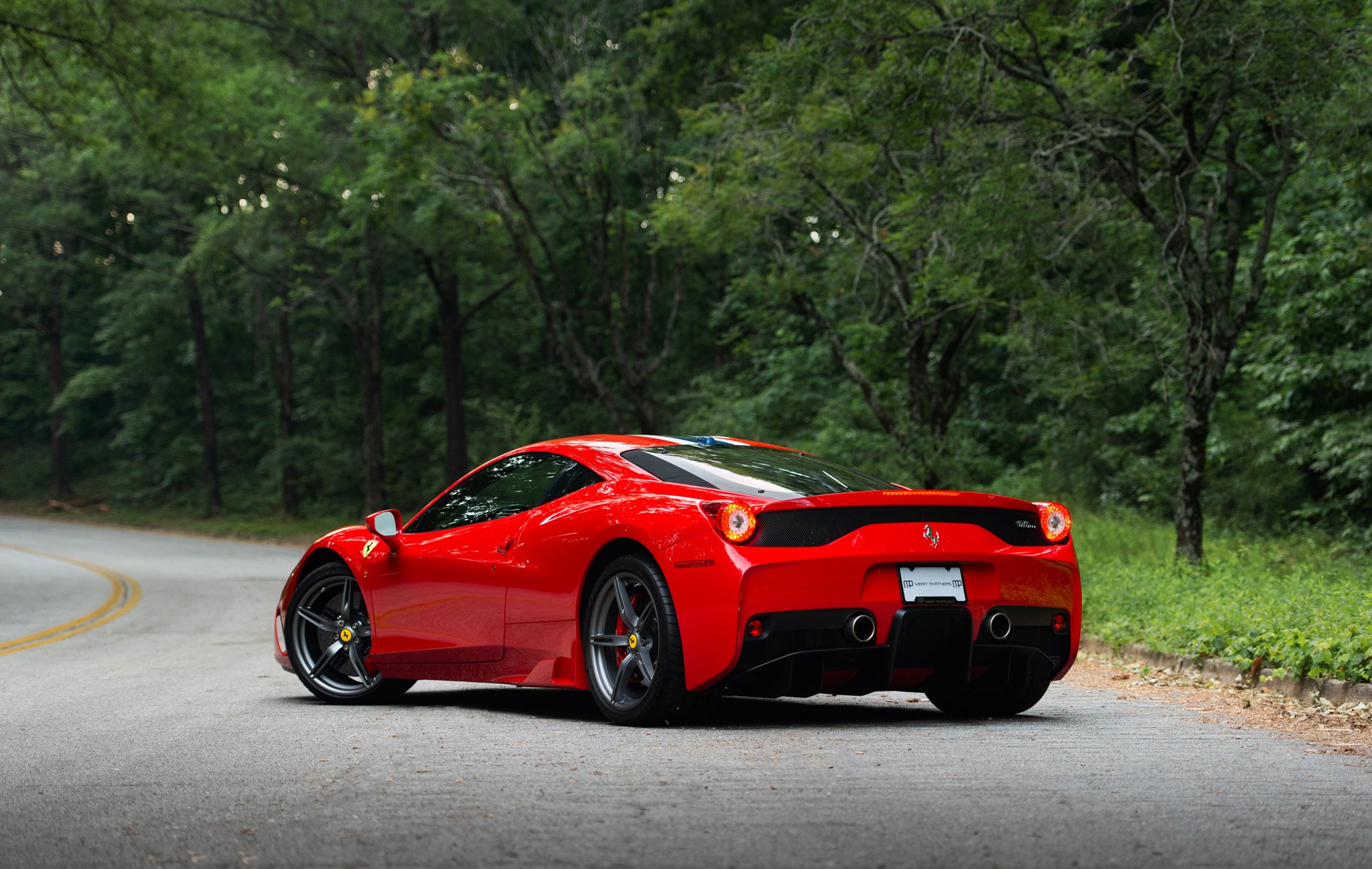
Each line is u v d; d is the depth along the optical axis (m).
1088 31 18.08
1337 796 5.46
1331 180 22.12
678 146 36.09
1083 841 4.52
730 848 4.38
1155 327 21.55
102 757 6.55
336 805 5.14
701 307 51.69
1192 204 18.92
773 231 27.02
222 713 8.48
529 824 4.75
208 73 34.06
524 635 8.02
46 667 12.61
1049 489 32.38
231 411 76.25
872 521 7.09
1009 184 17.45
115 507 74.75
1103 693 10.14
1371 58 15.93
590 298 52.41
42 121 37.56
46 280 72.19
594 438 8.52
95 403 86.62
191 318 65.69
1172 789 5.53
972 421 36.84
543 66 40.22
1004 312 26.20
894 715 8.22
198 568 34.12
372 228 40.31
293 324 64.94
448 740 6.93
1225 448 25.53
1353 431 22.09
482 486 8.86
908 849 4.38
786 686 6.95
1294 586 13.62
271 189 43.41
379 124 33.09
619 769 5.91
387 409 64.31
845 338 31.41
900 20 16.92
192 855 4.36
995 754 6.44
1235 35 16.00
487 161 33.53
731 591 6.79
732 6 31.84
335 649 9.35
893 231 24.34
